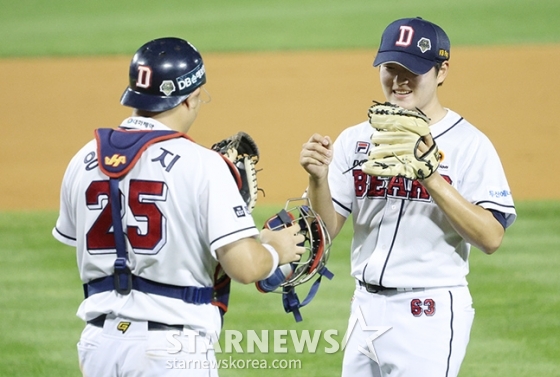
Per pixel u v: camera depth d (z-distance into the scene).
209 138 50.91
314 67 67.12
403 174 13.34
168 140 12.77
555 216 36.16
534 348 23.92
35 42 79.12
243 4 96.50
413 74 14.54
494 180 14.34
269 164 45.84
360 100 58.22
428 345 14.59
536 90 58.81
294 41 75.62
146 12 93.06
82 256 13.21
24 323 26.55
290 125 53.25
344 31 78.94
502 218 14.28
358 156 15.44
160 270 12.66
